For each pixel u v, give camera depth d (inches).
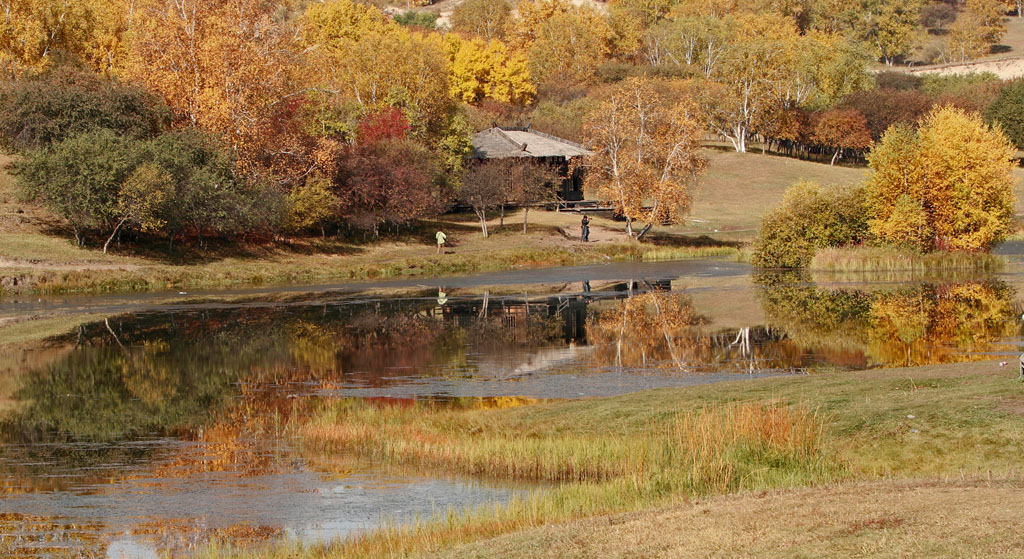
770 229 2440.9
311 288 2240.4
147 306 1905.8
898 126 2253.9
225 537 605.0
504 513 599.2
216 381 1143.6
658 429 775.1
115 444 850.8
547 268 2652.6
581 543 470.3
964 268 2194.9
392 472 748.0
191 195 2434.8
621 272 2460.6
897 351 1203.2
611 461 706.8
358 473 746.2
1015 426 681.0
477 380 1107.9
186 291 2196.1
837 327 1429.6
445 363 1230.3
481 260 2701.8
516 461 733.3
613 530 490.0
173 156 2480.3
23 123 2711.6
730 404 814.5
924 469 636.1
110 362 1284.4
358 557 532.4
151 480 733.9
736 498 547.8
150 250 2487.7
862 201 2352.4
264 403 1012.5
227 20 2871.6
